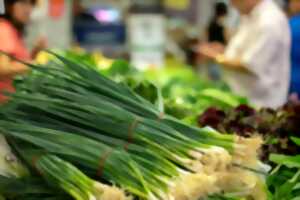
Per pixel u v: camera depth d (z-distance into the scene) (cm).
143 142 154
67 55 298
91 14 601
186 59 623
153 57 486
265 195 158
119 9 638
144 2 523
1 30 320
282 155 188
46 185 152
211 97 271
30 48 487
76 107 159
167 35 627
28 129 156
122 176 147
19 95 162
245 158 155
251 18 353
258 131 206
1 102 164
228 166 154
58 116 159
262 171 163
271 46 343
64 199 151
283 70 351
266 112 217
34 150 153
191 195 144
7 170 155
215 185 148
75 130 158
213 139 156
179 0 586
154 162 150
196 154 152
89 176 150
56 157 150
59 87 165
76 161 150
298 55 383
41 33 495
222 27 579
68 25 521
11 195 152
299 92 384
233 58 361
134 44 487
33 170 155
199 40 639
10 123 157
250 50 346
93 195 143
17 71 237
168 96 271
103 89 165
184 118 216
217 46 405
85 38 575
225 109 231
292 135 207
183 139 154
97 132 158
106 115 157
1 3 183
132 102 164
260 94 347
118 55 573
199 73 606
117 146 155
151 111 162
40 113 161
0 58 242
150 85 200
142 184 146
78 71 167
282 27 348
